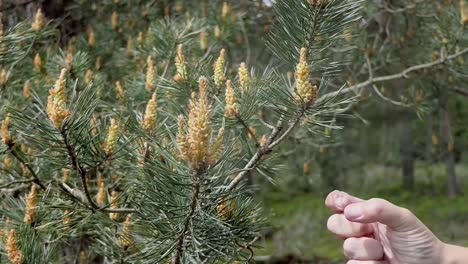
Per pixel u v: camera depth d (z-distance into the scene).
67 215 0.60
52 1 1.16
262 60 1.37
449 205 3.21
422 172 3.88
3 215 0.68
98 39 1.11
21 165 0.72
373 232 0.53
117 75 1.04
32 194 0.58
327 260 2.25
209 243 0.48
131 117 0.57
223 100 0.58
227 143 0.50
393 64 1.42
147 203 0.46
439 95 1.50
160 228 0.48
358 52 1.26
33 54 1.02
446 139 1.99
